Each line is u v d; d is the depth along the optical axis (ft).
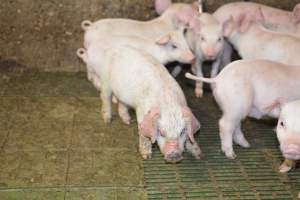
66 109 7.29
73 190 5.77
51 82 8.06
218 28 7.41
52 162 6.18
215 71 7.91
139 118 6.11
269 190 5.88
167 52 7.29
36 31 8.29
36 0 8.10
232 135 6.61
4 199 5.58
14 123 6.88
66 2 8.16
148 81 6.08
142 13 8.45
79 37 8.39
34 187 5.78
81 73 8.45
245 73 6.08
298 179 6.08
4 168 6.03
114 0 8.30
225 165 6.29
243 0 8.54
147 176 6.04
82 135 6.72
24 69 8.42
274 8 8.09
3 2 8.04
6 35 8.25
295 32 7.83
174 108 5.68
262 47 7.30
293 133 5.36
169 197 5.73
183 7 7.80
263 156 6.49
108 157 6.32
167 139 5.61
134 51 6.54
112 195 5.72
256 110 6.36
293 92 6.19
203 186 5.92
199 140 6.76
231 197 5.75
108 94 6.85
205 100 7.74
